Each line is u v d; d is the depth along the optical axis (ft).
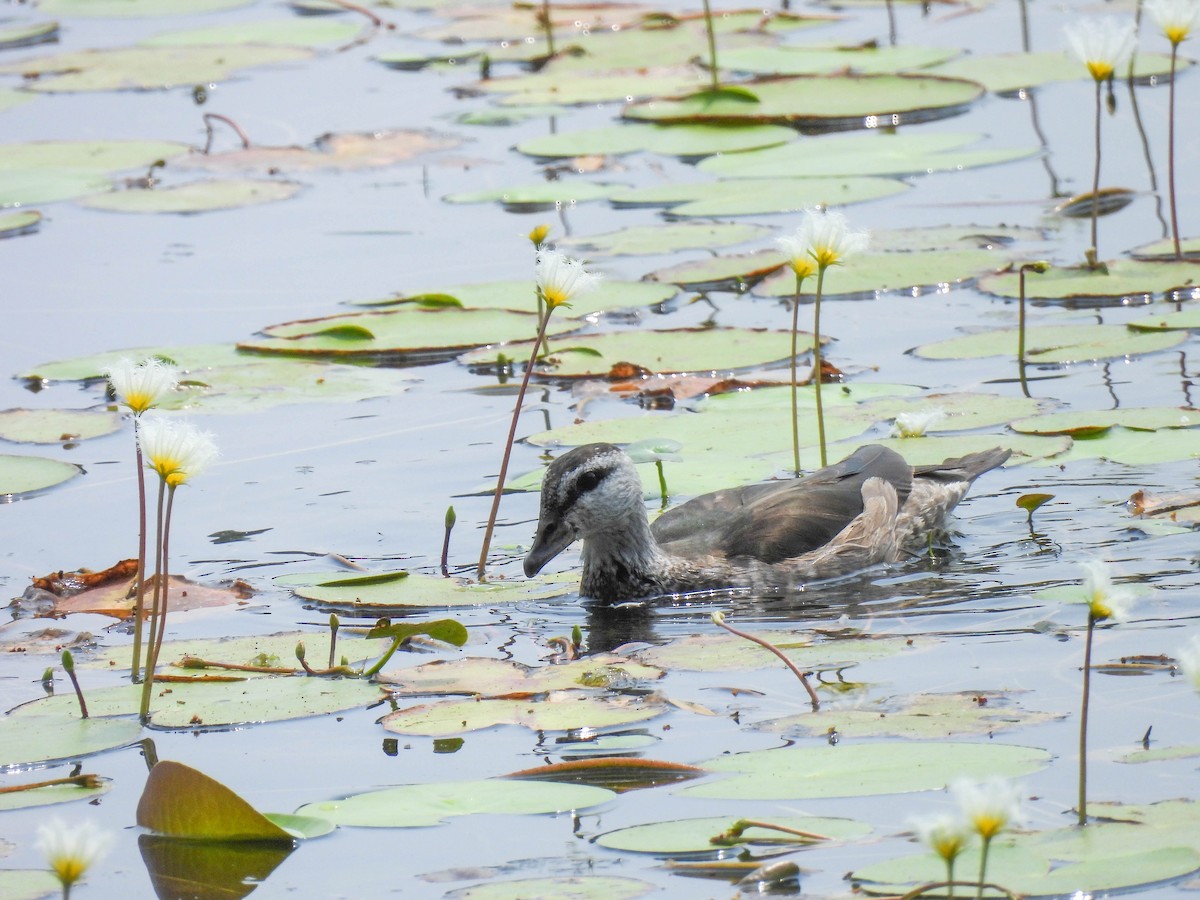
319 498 46.57
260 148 82.28
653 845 26.30
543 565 42.68
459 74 96.63
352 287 63.46
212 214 73.82
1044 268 52.90
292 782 29.86
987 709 31.07
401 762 30.53
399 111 88.79
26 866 27.14
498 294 61.62
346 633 37.81
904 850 25.75
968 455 46.47
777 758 29.01
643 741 30.66
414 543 43.70
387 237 69.46
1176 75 82.58
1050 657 34.09
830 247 45.34
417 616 39.60
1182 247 61.00
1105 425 47.29
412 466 48.70
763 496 45.62
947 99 83.10
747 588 42.83
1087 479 46.37
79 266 67.00
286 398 54.19
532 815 27.94
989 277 60.64
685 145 80.59
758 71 90.89
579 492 41.86
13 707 33.81
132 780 30.35
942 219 67.46
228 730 32.48
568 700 32.96
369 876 26.17
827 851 25.89
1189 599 37.06
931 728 30.17
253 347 57.62
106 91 94.79
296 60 100.42
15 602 40.16
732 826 26.53
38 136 86.12
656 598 42.27
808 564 43.47
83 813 29.09
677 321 59.16
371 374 56.59
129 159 81.25
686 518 45.85
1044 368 53.47
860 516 44.83
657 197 72.79
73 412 52.85
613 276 64.03
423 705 32.99
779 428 49.98
